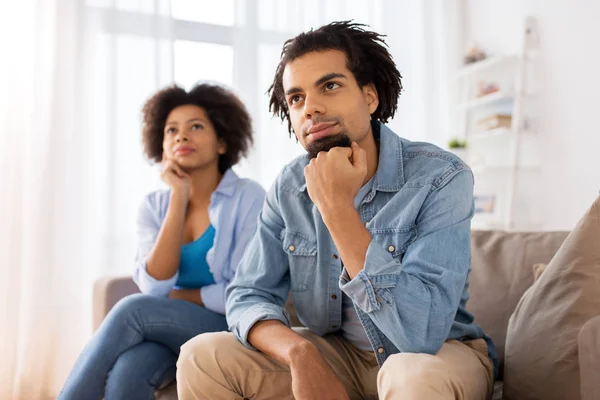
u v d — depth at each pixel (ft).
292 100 3.57
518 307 3.62
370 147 3.73
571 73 9.20
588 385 2.69
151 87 9.18
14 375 7.86
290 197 3.98
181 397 3.34
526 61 10.11
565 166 9.32
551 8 9.61
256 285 3.86
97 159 8.92
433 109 11.34
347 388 3.69
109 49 8.91
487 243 4.68
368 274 2.97
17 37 8.16
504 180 10.77
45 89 8.42
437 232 3.24
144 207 5.63
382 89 3.83
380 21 11.06
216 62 9.91
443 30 11.46
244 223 5.22
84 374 4.23
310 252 3.81
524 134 10.02
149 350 4.40
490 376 3.35
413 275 3.08
